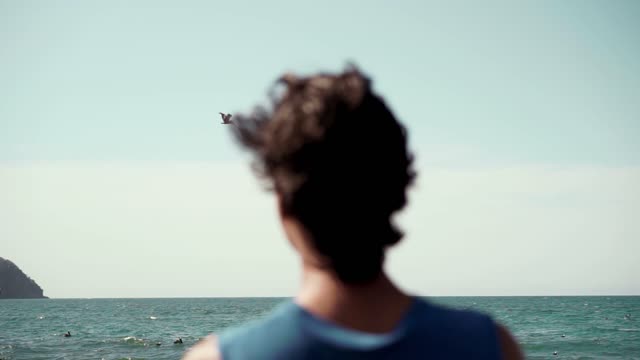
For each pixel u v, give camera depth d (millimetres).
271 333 1180
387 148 1247
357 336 1177
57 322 80125
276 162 1235
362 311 1212
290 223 1244
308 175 1204
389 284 1270
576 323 68250
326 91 1252
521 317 82312
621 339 45812
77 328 66500
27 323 77438
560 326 63125
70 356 34938
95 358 33844
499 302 172000
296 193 1210
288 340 1169
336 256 1210
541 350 37938
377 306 1226
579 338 46969
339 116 1224
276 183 1250
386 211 1238
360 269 1215
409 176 1296
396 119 1300
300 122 1222
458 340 1216
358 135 1221
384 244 1238
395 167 1255
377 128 1243
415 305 1257
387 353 1171
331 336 1169
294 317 1195
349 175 1206
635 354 35438
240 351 1171
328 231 1206
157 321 83125
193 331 61594
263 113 1286
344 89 1259
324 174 1204
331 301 1212
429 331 1212
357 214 1209
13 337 51156
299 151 1208
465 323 1244
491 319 1278
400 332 1192
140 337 51906
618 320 73875
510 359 1249
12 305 180375
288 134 1220
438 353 1195
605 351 37125
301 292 1265
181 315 101375
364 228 1213
